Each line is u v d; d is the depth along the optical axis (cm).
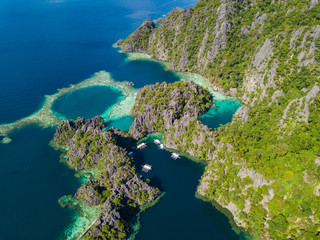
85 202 12006
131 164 13675
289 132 11250
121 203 11269
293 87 15688
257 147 11812
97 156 14150
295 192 9638
